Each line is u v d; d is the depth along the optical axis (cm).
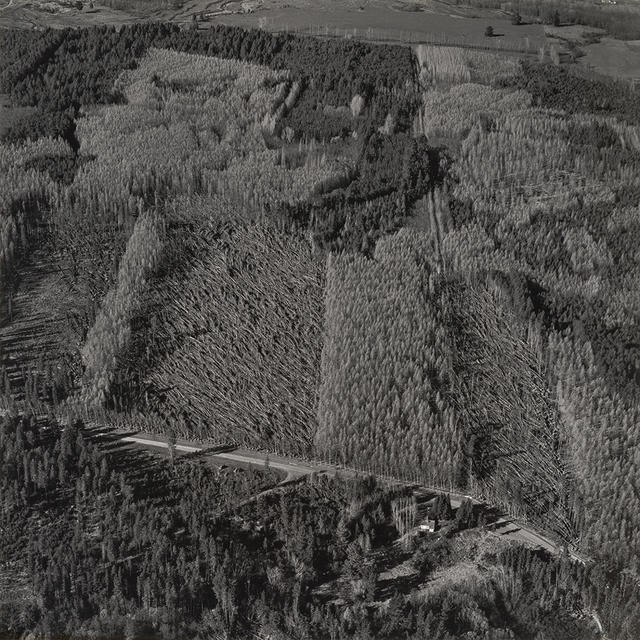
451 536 15638
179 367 18525
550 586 14788
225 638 14100
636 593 14725
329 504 15975
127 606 14338
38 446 16800
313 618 14262
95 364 18175
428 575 15125
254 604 14425
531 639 14275
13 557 15038
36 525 15462
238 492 16062
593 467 16625
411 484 16575
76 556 14875
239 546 15138
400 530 15688
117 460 16662
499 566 15162
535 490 16538
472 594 14712
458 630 14238
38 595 14400
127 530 15375
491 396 18275
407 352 18525
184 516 15600
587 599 14675
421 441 16762
